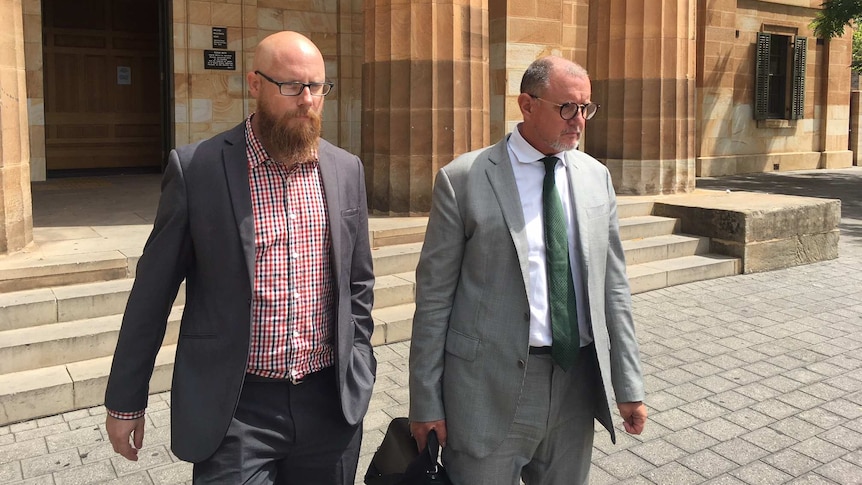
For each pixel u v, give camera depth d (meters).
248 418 2.20
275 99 2.08
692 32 9.82
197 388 2.15
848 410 4.47
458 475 2.38
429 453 2.33
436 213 2.42
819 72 19.44
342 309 2.29
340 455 2.33
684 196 9.59
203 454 2.12
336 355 2.25
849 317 6.52
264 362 2.19
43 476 3.52
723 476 3.63
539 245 2.32
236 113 10.87
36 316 4.78
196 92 10.54
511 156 2.39
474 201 2.34
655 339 5.86
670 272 7.59
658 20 9.49
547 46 10.43
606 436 4.09
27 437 3.94
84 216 7.28
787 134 18.91
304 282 2.23
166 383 4.62
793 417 4.36
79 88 11.52
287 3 11.15
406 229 6.95
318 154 2.30
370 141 7.81
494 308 2.30
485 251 2.31
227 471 2.15
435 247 2.40
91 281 5.28
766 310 6.73
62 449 3.80
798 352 5.56
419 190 7.58
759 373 5.10
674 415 4.38
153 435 3.99
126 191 9.35
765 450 3.92
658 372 5.12
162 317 2.17
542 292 2.31
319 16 11.44
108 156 11.89
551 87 2.24
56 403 4.23
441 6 7.42
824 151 19.69
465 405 2.32
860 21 16.95
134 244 5.88
